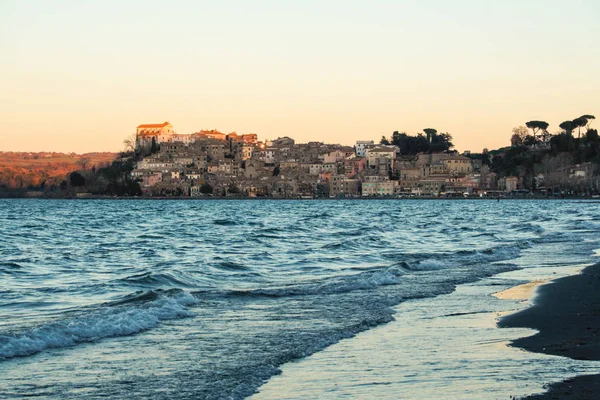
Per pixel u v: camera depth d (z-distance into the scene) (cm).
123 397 1973
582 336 2628
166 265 5766
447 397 1922
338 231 10775
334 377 2153
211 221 15400
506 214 18475
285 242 8475
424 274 4816
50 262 6072
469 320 3052
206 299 3666
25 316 3183
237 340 2667
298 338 2695
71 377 2158
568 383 1994
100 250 7556
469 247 7412
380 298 3688
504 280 4453
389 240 8369
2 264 5703
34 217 17775
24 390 2031
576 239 8125
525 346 2497
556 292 3838
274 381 2122
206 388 2047
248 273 5053
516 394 1911
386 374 2175
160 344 2594
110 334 2736
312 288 4062
